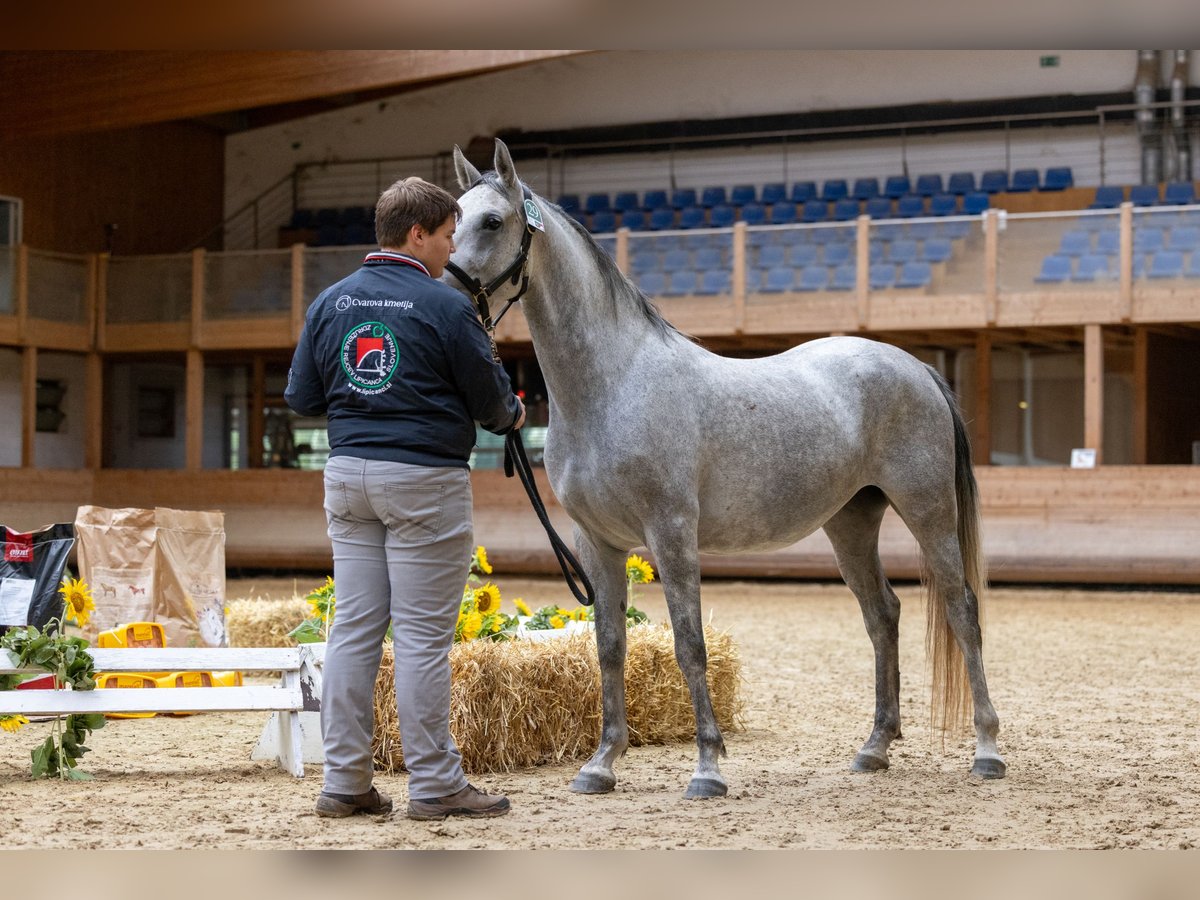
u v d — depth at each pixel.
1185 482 15.82
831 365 4.98
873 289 17.19
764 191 23.66
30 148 22.08
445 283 4.18
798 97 24.25
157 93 17.38
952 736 5.34
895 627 5.15
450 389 3.98
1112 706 6.98
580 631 6.04
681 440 4.41
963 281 16.88
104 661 4.96
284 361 22.41
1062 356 19.98
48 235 22.42
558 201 23.95
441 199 4.10
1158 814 4.16
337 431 3.99
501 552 18.25
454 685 4.99
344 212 25.34
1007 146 23.03
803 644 10.49
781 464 4.63
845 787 4.64
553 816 4.07
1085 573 16.06
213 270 19.83
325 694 4.05
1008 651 10.00
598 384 4.41
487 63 16.58
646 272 17.98
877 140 23.84
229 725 6.36
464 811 4.02
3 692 4.77
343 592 4.03
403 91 25.73
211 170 26.16
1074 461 16.44
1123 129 22.53
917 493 5.01
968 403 20.33
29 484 19.36
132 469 21.39
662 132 24.69
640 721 5.70
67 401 21.94
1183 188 20.75
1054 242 16.58
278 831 3.80
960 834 3.83
